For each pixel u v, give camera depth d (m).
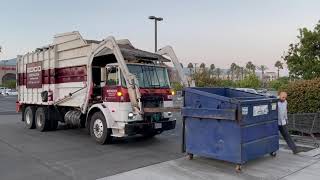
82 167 8.48
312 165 8.55
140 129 10.93
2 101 45.62
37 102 15.27
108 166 8.55
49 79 14.44
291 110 12.66
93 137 11.78
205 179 7.43
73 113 13.24
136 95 10.76
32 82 15.72
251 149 8.15
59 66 13.98
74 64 13.07
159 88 11.78
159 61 12.29
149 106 11.42
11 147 11.09
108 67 11.44
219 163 8.70
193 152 8.76
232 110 7.84
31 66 15.85
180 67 12.53
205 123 8.48
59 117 14.25
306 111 12.30
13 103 40.28
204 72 41.97
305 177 7.59
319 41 20.02
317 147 10.59
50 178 7.55
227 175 7.70
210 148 8.39
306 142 11.21
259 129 8.48
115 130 11.16
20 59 16.88
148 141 12.23
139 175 7.73
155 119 11.46
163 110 10.90
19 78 16.98
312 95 12.18
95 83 12.31
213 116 8.20
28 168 8.41
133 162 8.96
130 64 11.37
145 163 8.84
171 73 12.51
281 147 10.66
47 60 14.61
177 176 7.64
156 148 10.92
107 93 11.40
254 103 8.27
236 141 7.89
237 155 7.89
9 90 74.50
